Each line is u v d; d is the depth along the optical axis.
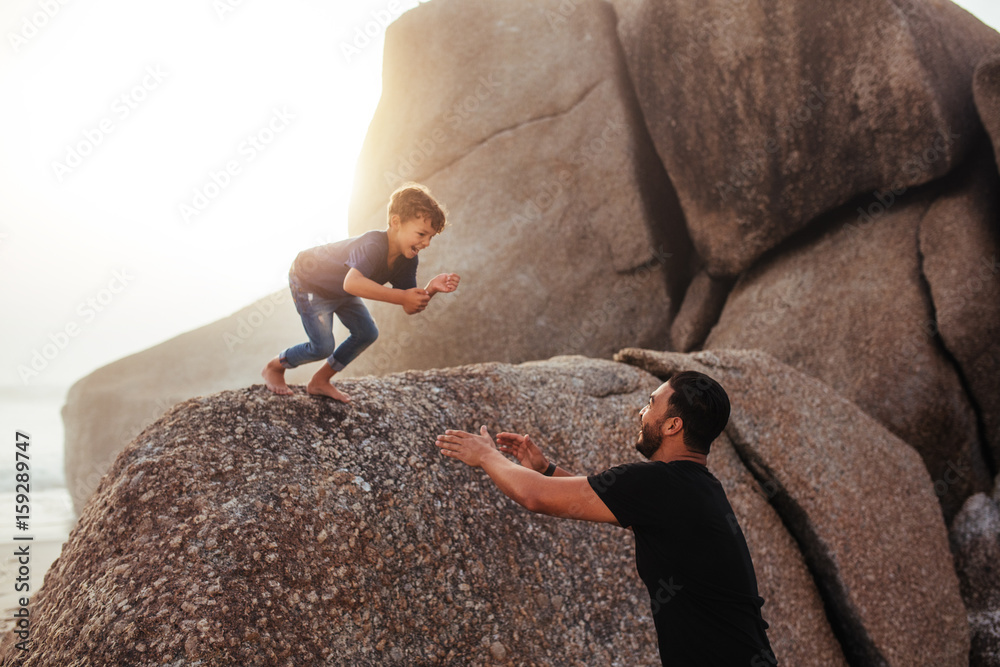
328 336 2.87
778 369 5.04
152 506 2.45
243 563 2.36
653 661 3.22
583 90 8.27
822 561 4.23
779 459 4.43
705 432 2.10
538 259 8.22
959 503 5.61
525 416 3.76
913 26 5.99
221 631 2.17
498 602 2.92
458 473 3.20
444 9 8.93
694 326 7.62
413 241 2.62
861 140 6.36
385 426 3.13
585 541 3.41
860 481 4.65
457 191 8.59
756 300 7.12
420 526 2.87
